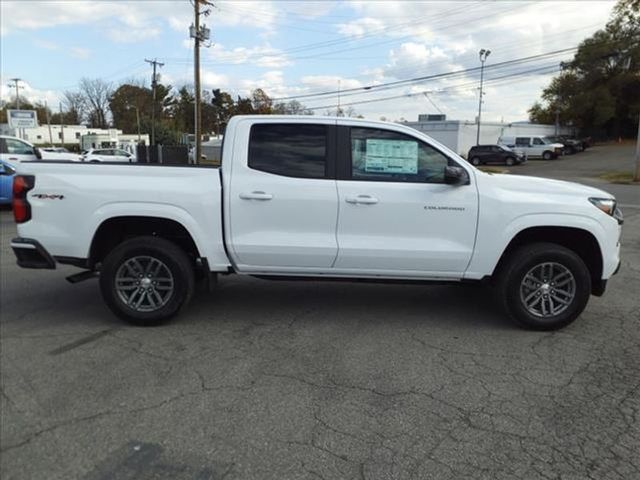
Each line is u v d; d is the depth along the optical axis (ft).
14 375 12.30
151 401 11.13
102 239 15.80
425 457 9.29
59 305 17.70
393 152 15.30
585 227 15.21
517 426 10.32
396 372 12.72
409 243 15.26
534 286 15.55
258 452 9.36
